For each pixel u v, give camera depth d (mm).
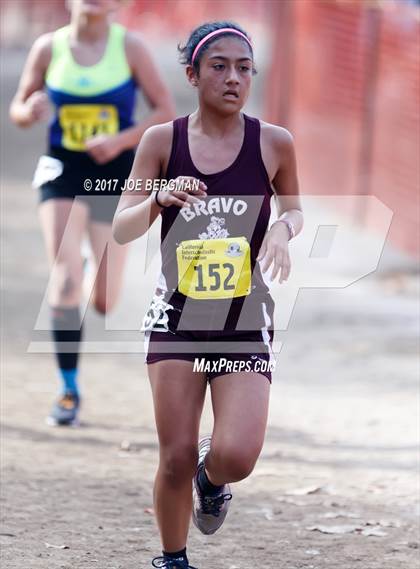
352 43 40438
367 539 14578
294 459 18391
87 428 20016
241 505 16000
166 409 11625
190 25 94375
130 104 19938
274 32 49250
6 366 24578
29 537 14188
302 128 45781
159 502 11805
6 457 17891
